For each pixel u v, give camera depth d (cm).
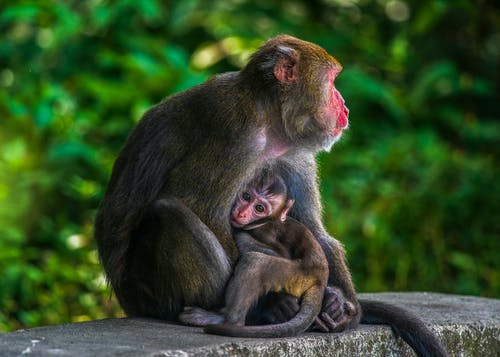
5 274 1927
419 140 2495
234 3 2789
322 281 1189
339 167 2438
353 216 2302
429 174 2405
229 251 1217
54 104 2323
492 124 2709
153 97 2420
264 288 1163
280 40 1273
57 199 2253
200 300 1204
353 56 2803
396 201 2350
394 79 2872
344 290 1287
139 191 1261
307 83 1241
